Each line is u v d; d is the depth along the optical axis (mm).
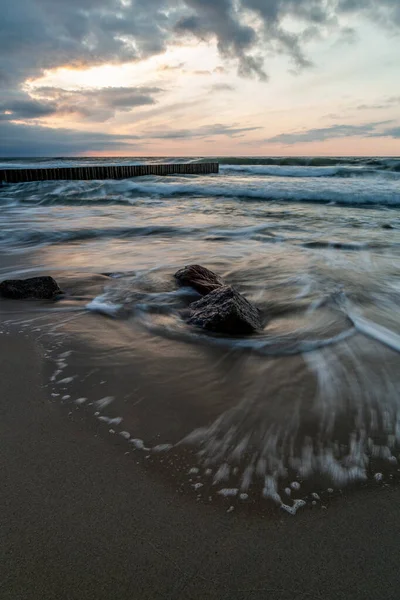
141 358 2779
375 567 1303
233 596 1203
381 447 1881
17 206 14406
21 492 1592
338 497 1587
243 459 1785
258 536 1407
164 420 2068
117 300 4090
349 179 22453
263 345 3035
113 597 1195
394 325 3535
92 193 17984
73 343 3018
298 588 1232
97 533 1408
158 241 7703
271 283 4898
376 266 5734
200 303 3740
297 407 2201
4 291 4141
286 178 24188
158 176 27938
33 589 1214
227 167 34594
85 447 1858
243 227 9242
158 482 1646
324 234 8336
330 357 2844
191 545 1367
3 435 1948
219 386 2420
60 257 6258
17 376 2514
